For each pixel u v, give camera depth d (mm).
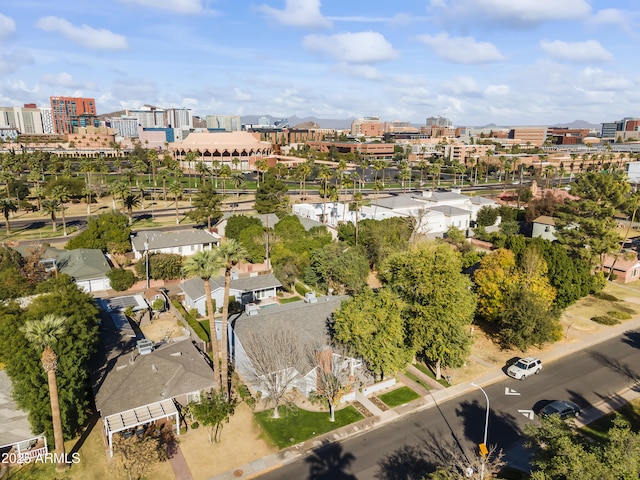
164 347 44969
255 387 43062
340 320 42688
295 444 36312
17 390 34281
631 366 49750
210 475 32969
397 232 85375
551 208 105062
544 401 42844
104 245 84000
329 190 141375
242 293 64250
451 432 38094
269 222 97812
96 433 37375
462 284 45438
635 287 76000
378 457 35000
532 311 49531
